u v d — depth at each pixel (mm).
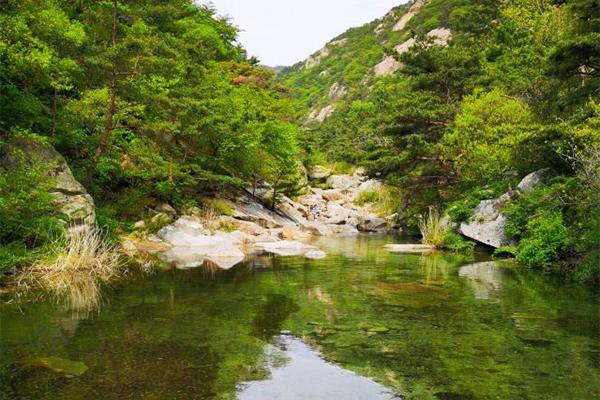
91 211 14055
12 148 12766
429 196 26125
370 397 5047
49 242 12102
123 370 5613
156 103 17328
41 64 12742
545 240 14234
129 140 19750
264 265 14234
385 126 27297
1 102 13922
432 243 20047
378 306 9125
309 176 50438
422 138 24109
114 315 8062
